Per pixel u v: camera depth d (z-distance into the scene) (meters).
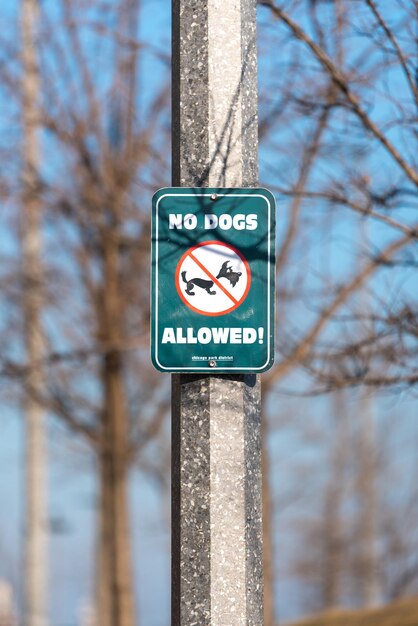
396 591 48.59
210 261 6.86
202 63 7.18
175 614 6.64
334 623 25.38
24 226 23.28
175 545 6.71
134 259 23.16
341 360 12.74
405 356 12.38
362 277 13.87
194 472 6.65
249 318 6.80
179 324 6.79
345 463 52.62
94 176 22.17
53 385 23.64
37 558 28.14
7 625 33.31
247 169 7.18
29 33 22.27
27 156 22.41
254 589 6.61
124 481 24.39
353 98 11.77
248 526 6.64
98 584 30.45
